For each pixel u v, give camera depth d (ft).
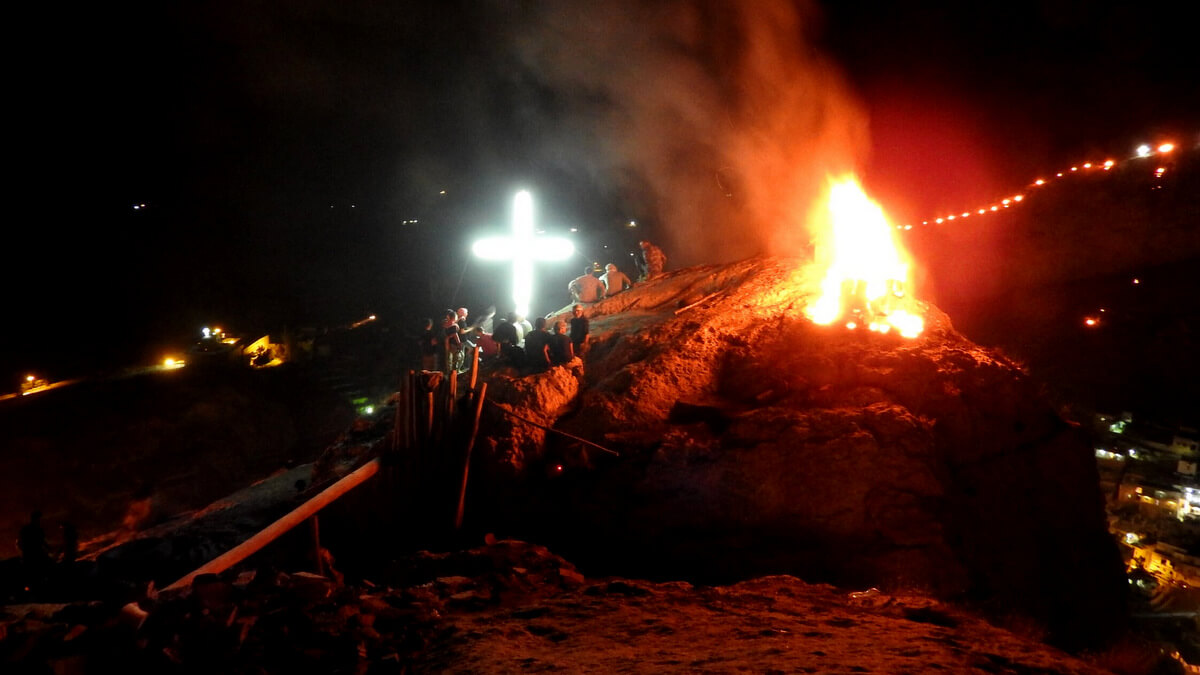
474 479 35.63
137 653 16.17
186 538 40.34
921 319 39.34
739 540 30.45
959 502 31.30
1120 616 34.17
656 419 36.40
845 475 29.96
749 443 31.91
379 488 35.27
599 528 32.60
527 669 15.23
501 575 23.30
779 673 14.66
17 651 15.97
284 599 19.33
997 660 16.43
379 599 20.61
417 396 34.91
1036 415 35.99
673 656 16.01
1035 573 31.96
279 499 45.68
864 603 22.72
